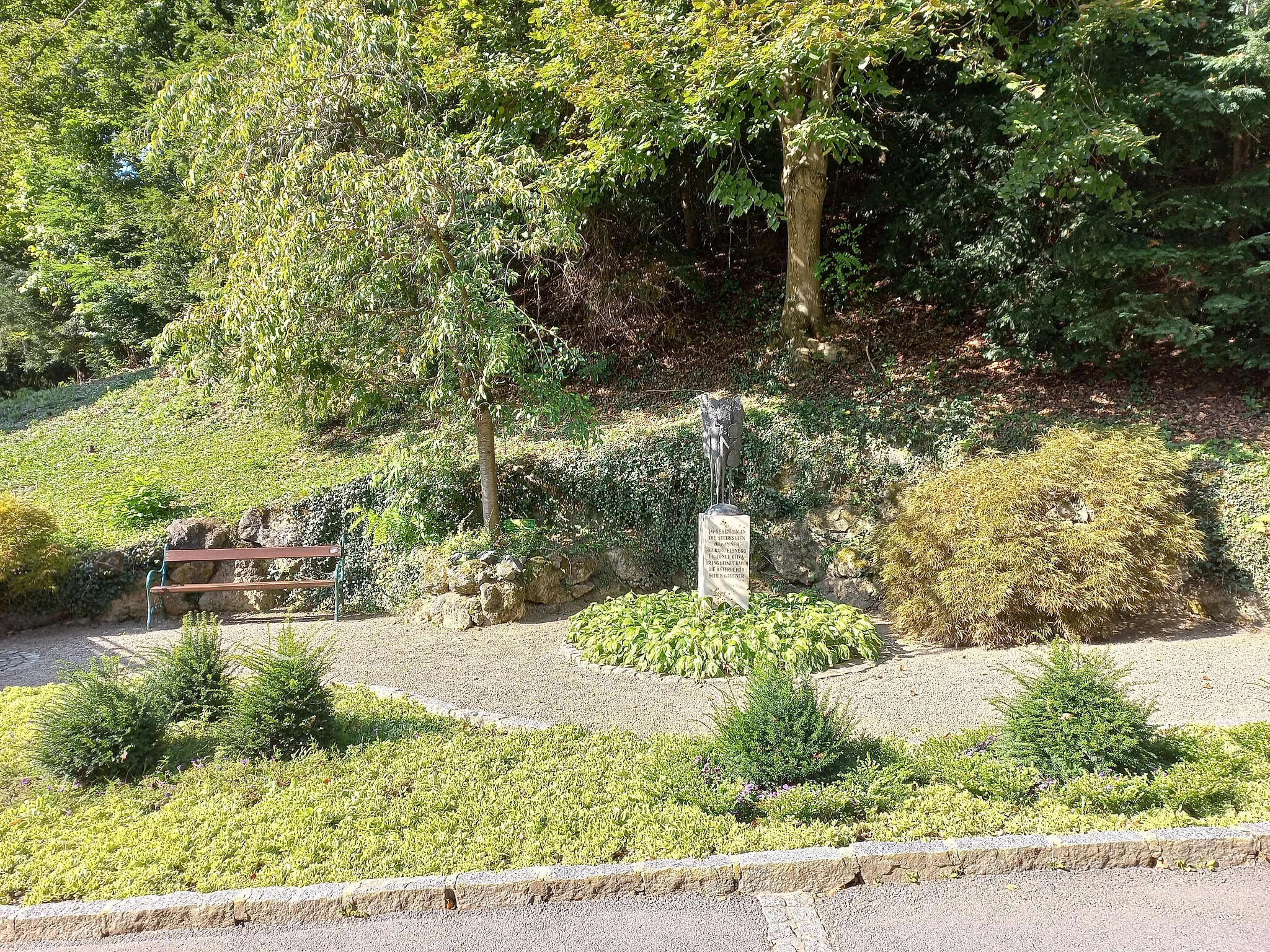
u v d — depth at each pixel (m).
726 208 15.60
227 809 4.68
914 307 13.16
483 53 11.41
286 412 13.05
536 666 7.78
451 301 8.23
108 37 15.77
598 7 10.62
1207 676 6.95
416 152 8.11
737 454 8.73
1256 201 9.71
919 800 4.61
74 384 18.22
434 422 12.13
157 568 10.20
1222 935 3.62
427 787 4.91
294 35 9.07
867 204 13.15
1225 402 10.17
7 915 3.79
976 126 11.42
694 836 4.25
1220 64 8.95
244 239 8.70
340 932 3.75
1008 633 8.00
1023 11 9.89
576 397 9.88
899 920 3.78
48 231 19.22
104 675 5.54
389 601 10.15
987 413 10.52
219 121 9.02
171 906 3.82
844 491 10.28
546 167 9.61
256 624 9.80
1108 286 10.45
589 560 10.13
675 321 13.73
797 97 9.73
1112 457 8.43
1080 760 4.71
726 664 7.35
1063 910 3.83
